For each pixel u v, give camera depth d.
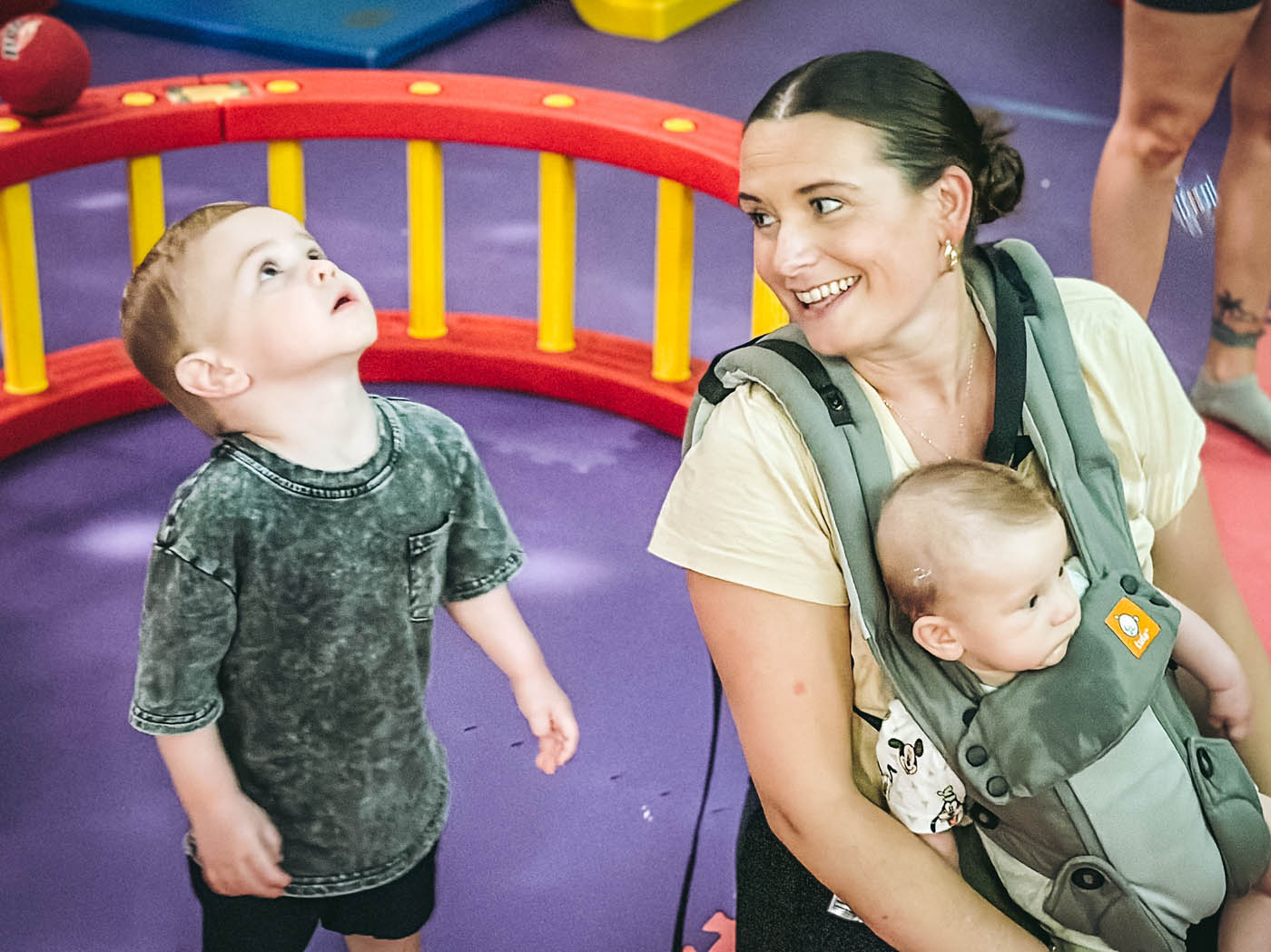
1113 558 1.31
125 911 1.98
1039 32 5.69
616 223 4.19
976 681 1.30
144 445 3.07
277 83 3.20
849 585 1.29
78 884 2.02
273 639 1.54
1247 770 1.50
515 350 3.29
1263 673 1.51
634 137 2.99
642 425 3.19
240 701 1.56
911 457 1.33
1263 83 2.44
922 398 1.34
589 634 2.54
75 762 2.23
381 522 1.54
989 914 1.34
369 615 1.56
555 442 3.12
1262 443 2.55
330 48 5.37
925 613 1.28
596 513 2.88
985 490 1.25
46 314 3.58
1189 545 1.47
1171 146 2.51
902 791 1.34
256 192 4.38
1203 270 2.57
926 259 1.25
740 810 2.17
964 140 1.25
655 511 2.89
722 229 4.14
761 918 1.47
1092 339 1.39
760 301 2.83
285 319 1.47
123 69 5.33
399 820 1.65
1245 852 1.37
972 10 5.93
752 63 5.49
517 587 2.65
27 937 1.93
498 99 3.14
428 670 1.67
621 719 2.35
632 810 2.17
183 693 1.51
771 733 1.33
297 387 1.49
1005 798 1.30
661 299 3.13
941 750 1.31
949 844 1.38
